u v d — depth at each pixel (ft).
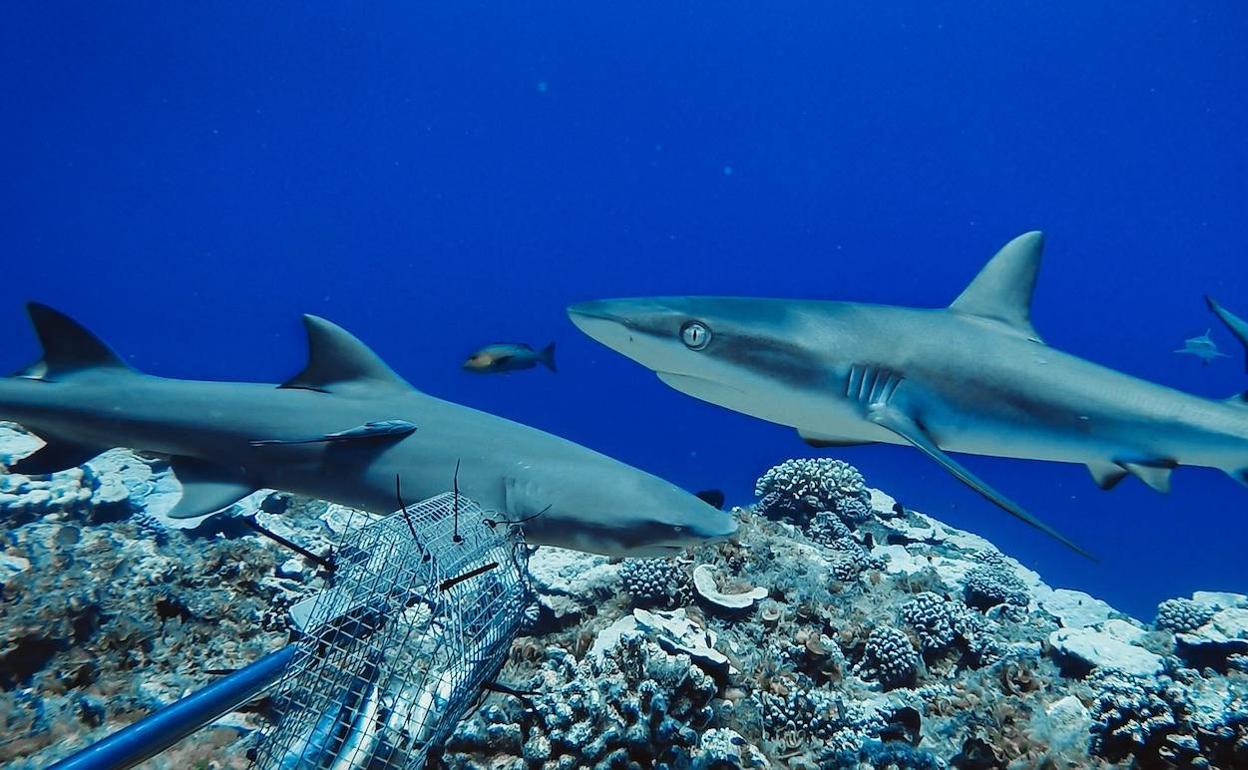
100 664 4.36
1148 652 5.01
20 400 4.35
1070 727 4.42
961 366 3.54
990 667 4.84
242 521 5.67
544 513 3.88
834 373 3.51
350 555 3.41
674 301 3.56
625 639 4.11
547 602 4.85
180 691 4.27
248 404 4.27
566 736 3.66
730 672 4.20
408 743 3.12
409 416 4.23
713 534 3.83
